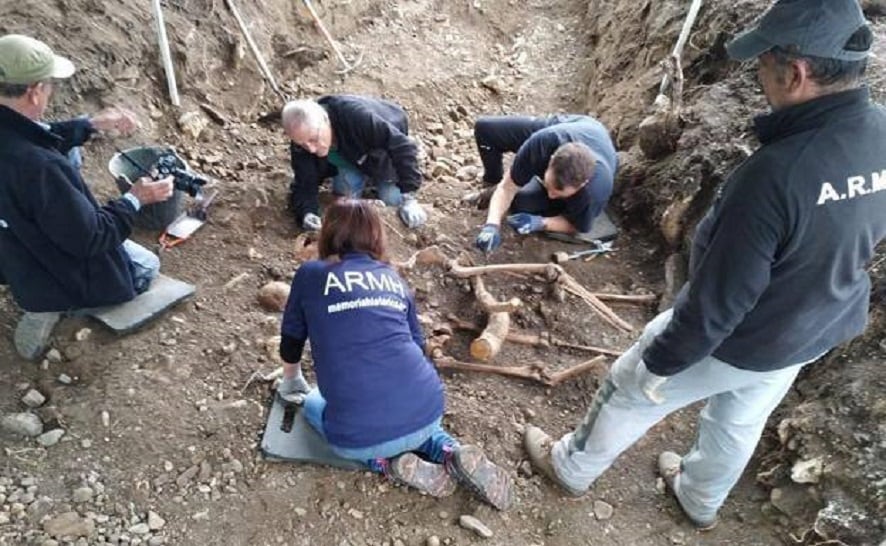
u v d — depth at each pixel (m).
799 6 1.88
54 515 2.89
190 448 3.12
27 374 3.37
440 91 6.29
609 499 3.18
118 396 3.27
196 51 5.06
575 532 3.05
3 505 2.90
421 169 5.45
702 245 2.24
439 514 3.02
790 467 3.11
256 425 3.23
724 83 4.57
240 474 3.07
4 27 4.29
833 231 2.01
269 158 4.98
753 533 3.04
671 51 5.30
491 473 3.00
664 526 3.09
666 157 4.50
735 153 4.07
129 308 3.56
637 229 4.48
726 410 2.61
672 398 2.57
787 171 1.94
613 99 5.65
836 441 3.03
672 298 3.99
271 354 3.52
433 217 4.52
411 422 2.91
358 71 6.16
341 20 6.39
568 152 3.80
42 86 2.93
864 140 1.95
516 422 3.42
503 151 4.82
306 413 3.18
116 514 2.92
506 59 6.87
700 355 2.22
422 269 4.05
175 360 3.44
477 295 3.82
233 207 4.31
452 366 3.60
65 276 3.27
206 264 3.98
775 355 2.30
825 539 2.85
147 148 4.07
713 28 4.96
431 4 6.98
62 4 4.56
